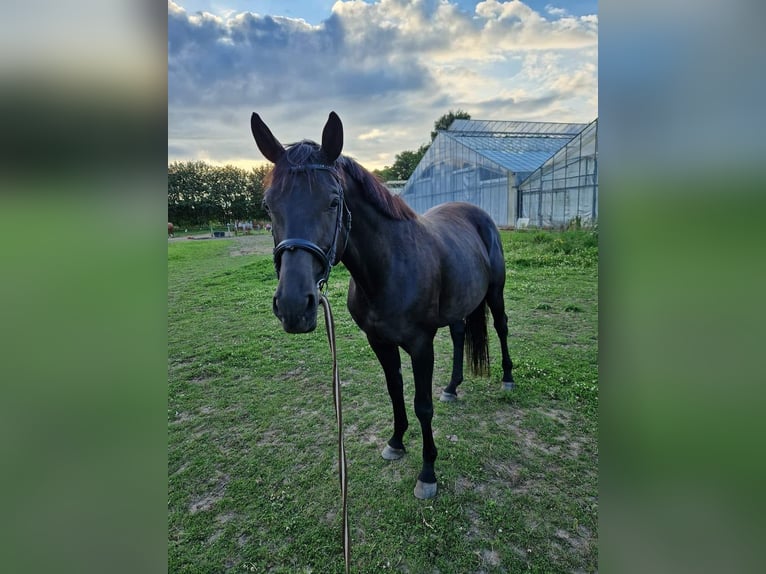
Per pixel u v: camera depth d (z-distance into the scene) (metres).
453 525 2.04
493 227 3.42
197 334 5.34
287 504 2.25
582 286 6.80
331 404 3.33
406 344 2.21
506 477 2.36
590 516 2.08
